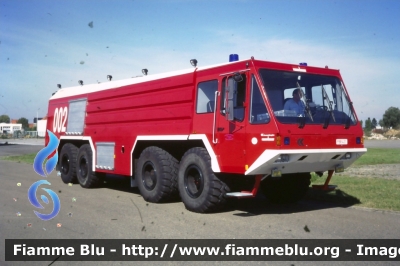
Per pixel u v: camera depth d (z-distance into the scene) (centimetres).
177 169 959
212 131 841
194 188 884
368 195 1008
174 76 946
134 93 1070
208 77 866
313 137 786
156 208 918
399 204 903
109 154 1152
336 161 844
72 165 1312
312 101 834
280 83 802
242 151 782
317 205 953
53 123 1488
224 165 812
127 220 798
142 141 1027
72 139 1338
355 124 867
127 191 1192
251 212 874
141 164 1010
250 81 789
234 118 802
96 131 1219
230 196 839
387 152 2583
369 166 1747
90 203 984
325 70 876
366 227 731
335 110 859
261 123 761
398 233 691
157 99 986
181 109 917
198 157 860
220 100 830
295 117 778
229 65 827
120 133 1108
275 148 742
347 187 1126
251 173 769
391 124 6662
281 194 973
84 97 1300
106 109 1180
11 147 3891
